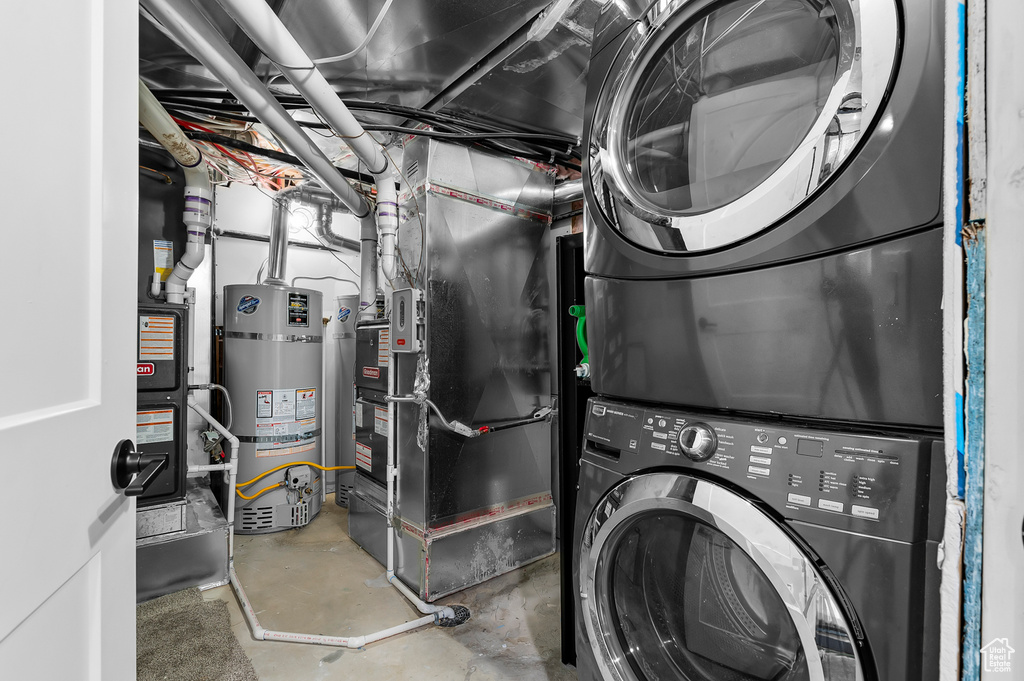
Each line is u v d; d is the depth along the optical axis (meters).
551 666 1.64
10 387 0.46
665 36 1.00
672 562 0.98
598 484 1.06
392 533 2.25
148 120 1.80
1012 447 0.37
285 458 2.87
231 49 1.37
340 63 1.83
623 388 1.07
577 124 2.33
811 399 0.75
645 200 1.02
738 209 0.83
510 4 1.48
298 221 3.42
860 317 0.70
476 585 2.21
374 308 2.85
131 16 0.72
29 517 0.48
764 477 0.77
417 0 1.46
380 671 1.61
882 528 0.65
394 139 2.39
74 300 0.58
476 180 2.30
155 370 2.06
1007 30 0.38
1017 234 0.37
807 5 0.79
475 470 2.26
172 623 1.83
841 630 0.67
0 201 0.45
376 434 2.48
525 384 2.48
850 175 0.70
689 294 0.93
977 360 0.39
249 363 2.81
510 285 2.43
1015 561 0.37
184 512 2.11
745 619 0.86
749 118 0.88
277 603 2.03
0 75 0.45
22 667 0.47
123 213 0.69
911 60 0.65
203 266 2.87
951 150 0.41
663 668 1.00
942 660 0.41
